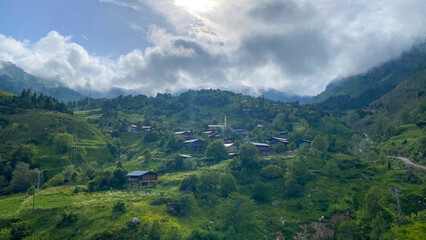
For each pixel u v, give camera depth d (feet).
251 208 325.21
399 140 565.12
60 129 579.07
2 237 226.38
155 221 257.14
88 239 238.07
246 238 294.87
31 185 372.58
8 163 409.28
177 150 596.70
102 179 374.84
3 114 576.20
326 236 306.96
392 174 378.32
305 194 377.09
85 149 558.97
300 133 637.30
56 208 283.59
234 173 428.97
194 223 296.71
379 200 287.28
